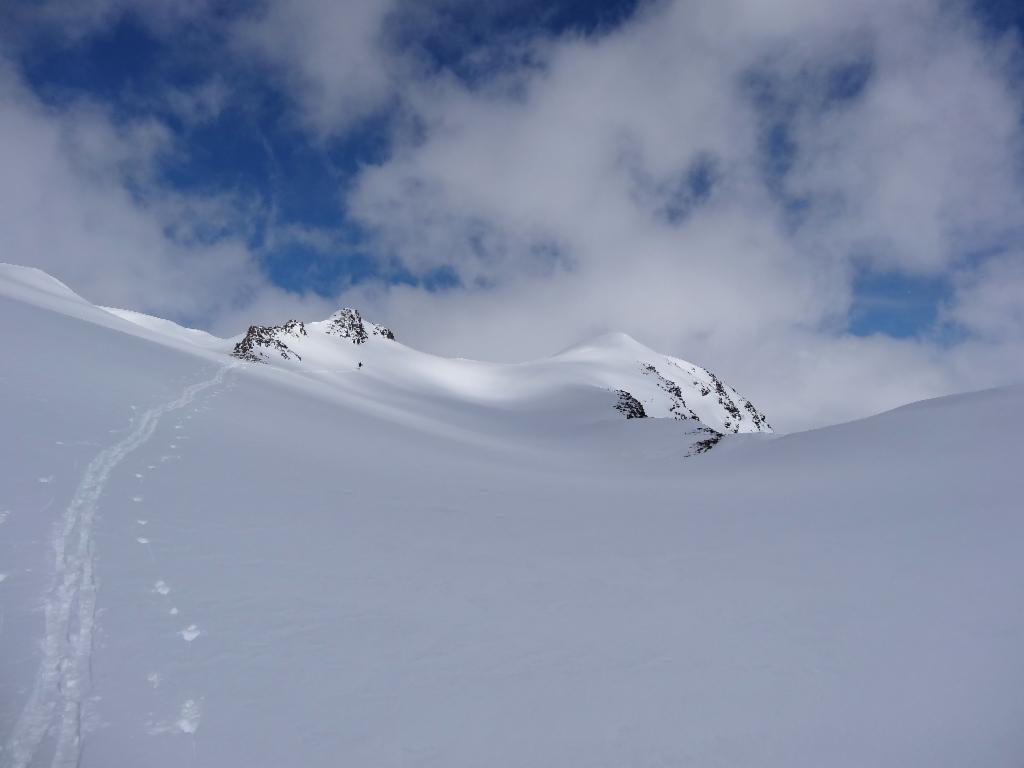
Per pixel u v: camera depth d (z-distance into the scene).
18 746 4.48
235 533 10.01
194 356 39.72
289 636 6.96
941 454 21.56
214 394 25.61
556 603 9.20
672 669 7.08
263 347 97.56
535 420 90.00
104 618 6.45
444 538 12.44
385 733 5.43
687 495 22.62
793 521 15.84
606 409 105.69
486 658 7.12
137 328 44.72
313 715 5.54
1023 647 7.56
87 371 20.03
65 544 7.98
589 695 6.41
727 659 7.39
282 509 12.08
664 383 170.25
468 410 94.38
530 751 5.38
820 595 9.79
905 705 6.32
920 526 13.73
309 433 24.42
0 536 7.66
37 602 6.41
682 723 5.93
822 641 7.95
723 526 15.57
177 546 8.86
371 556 10.42
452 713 5.86
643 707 6.21
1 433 11.39
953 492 16.55
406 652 7.04
